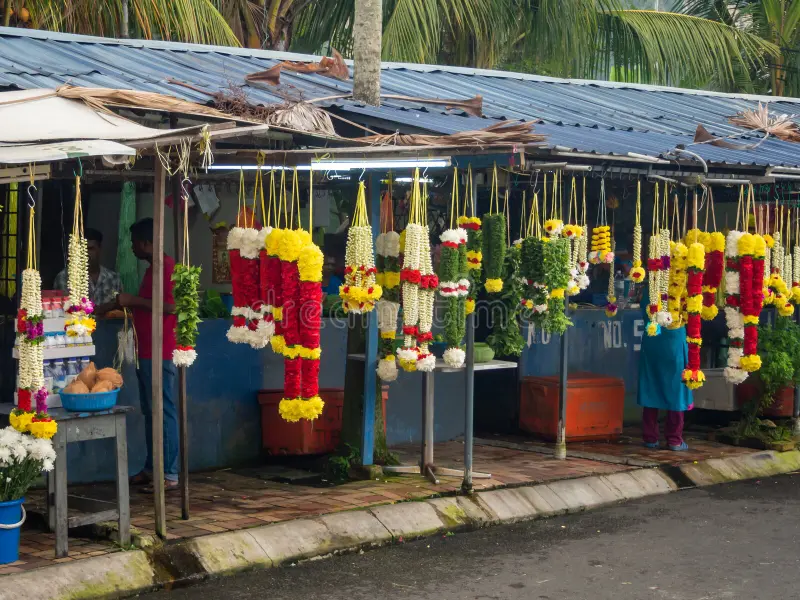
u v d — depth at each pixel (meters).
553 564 6.50
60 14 13.03
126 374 8.05
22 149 5.35
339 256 9.60
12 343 7.04
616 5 18.48
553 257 8.00
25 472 5.81
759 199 10.84
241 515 6.91
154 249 6.26
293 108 7.48
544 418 9.83
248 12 16.12
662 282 8.89
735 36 19.31
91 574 5.77
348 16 17.03
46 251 8.40
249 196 9.27
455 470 8.16
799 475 9.34
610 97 12.34
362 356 8.11
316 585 6.02
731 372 9.14
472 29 17.34
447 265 7.41
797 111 13.98
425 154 6.82
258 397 8.66
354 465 8.09
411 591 5.95
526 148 7.17
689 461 9.14
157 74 8.66
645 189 10.77
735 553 6.78
